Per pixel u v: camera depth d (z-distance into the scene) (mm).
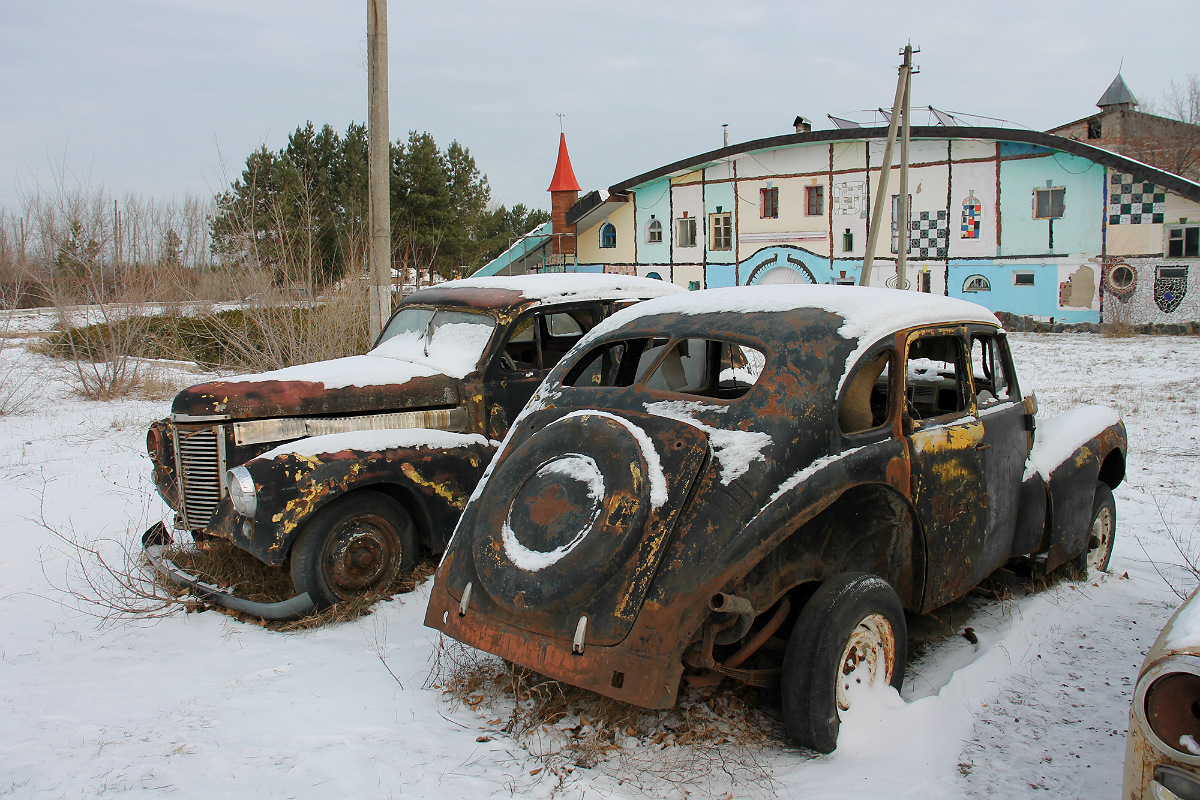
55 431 11602
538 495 3537
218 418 5219
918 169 30703
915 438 3906
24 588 5582
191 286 16953
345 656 4445
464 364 5844
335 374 5551
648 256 37469
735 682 3996
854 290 4301
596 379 5031
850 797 3072
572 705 3742
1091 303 27984
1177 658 2137
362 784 3170
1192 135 42281
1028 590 5215
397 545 5293
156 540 5812
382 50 9000
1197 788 2066
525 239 39688
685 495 3354
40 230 15945
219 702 3902
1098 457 5266
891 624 3645
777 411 3568
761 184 34062
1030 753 3422
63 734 3596
